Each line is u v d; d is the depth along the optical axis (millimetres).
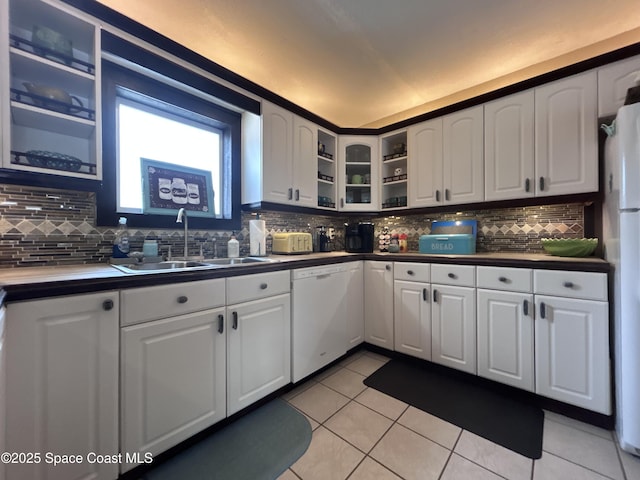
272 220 2547
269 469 1217
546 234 2145
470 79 2350
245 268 1554
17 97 1182
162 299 1223
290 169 2305
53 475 954
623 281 1287
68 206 1479
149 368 1180
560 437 1406
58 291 968
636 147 1250
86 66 1339
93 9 1349
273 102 2182
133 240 1721
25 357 908
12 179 1177
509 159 2045
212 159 2197
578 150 1784
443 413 1612
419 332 2156
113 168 1603
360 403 1714
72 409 996
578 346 1531
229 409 1471
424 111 2791
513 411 1627
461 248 2234
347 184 2854
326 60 2090
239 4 1570
